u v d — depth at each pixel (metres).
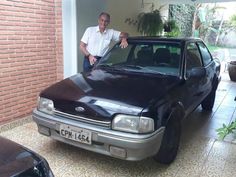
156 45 3.80
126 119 2.59
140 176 2.91
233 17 15.35
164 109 2.78
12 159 1.80
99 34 4.38
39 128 3.12
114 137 2.58
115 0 6.60
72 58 4.95
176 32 9.62
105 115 2.66
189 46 3.94
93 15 5.33
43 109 3.07
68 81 3.33
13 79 4.08
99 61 3.98
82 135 2.73
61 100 2.93
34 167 1.81
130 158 2.62
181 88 3.23
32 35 4.29
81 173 2.93
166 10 10.77
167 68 3.51
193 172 3.03
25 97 4.34
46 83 4.73
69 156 3.28
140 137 2.52
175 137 3.16
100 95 2.83
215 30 15.71
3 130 3.96
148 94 2.83
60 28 4.73
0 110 3.95
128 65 3.73
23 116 4.36
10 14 3.87
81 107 2.78
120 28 7.12
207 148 3.64
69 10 4.75
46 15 4.52
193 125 4.52
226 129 2.81
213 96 5.19
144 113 2.57
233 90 7.34
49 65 4.74
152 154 2.68
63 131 2.86
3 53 3.85
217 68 5.12
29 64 4.32
